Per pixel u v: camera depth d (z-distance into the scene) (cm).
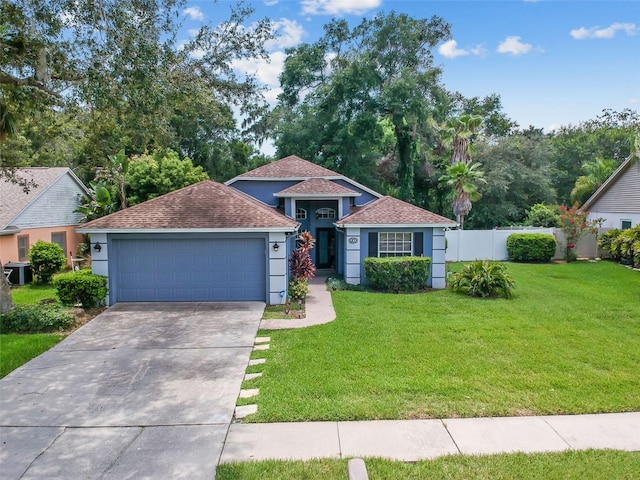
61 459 521
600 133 4291
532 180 3428
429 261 1596
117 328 1077
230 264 1345
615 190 2562
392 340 970
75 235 2441
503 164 3366
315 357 860
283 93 3472
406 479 472
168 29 1118
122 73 966
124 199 2414
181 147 3484
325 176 2038
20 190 2138
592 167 3328
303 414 625
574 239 2348
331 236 2064
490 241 2466
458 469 491
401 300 1402
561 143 4344
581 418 614
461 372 777
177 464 508
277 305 1330
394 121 3247
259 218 1341
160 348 932
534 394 688
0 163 1404
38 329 1068
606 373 779
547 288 1630
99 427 600
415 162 3466
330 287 1614
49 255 1839
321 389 706
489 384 726
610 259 2369
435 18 3350
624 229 2445
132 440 565
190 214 1352
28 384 750
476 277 1473
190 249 1338
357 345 935
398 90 3053
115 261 1323
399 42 3247
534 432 575
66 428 598
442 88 3491
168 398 692
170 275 1341
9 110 1189
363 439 560
